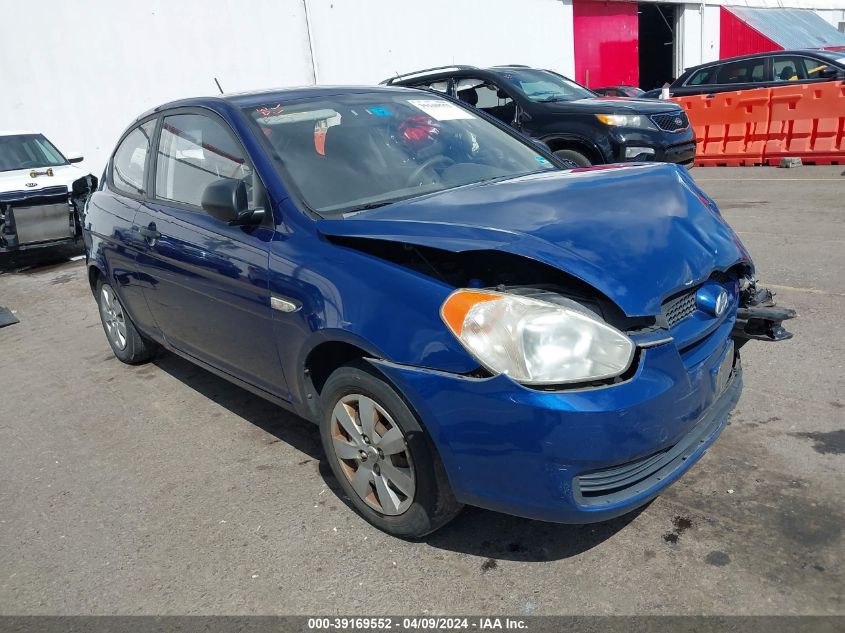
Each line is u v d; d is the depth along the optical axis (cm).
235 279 328
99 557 298
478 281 268
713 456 322
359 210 309
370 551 283
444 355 242
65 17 1223
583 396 225
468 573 265
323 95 388
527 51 2067
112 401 464
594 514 234
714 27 2808
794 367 404
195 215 370
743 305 327
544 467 229
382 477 281
